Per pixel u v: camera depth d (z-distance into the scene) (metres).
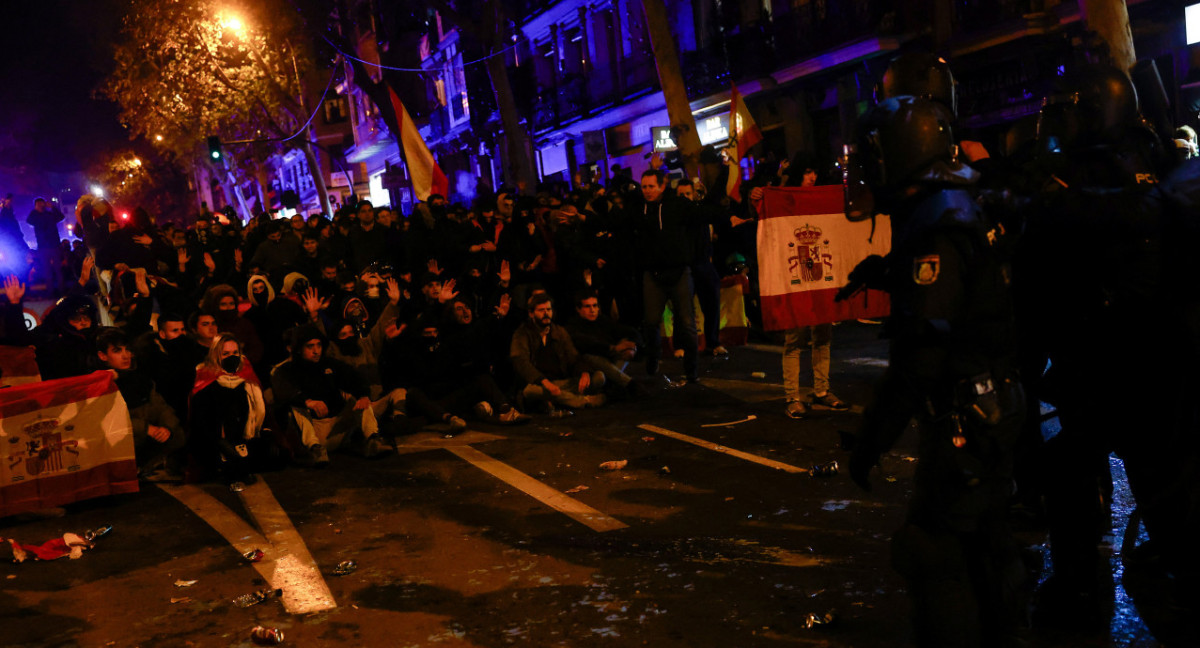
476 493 5.69
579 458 6.36
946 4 17.94
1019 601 2.74
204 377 6.34
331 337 7.50
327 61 40.91
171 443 6.62
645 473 5.82
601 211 12.05
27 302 18.31
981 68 17.62
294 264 11.95
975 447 2.60
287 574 4.45
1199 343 2.76
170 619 3.99
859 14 19.34
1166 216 2.76
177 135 45.38
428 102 42.94
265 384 8.43
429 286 8.03
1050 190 2.82
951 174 2.57
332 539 4.98
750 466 5.75
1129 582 3.50
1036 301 3.09
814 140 21.88
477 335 7.98
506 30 32.91
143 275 10.06
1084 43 8.19
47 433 5.89
